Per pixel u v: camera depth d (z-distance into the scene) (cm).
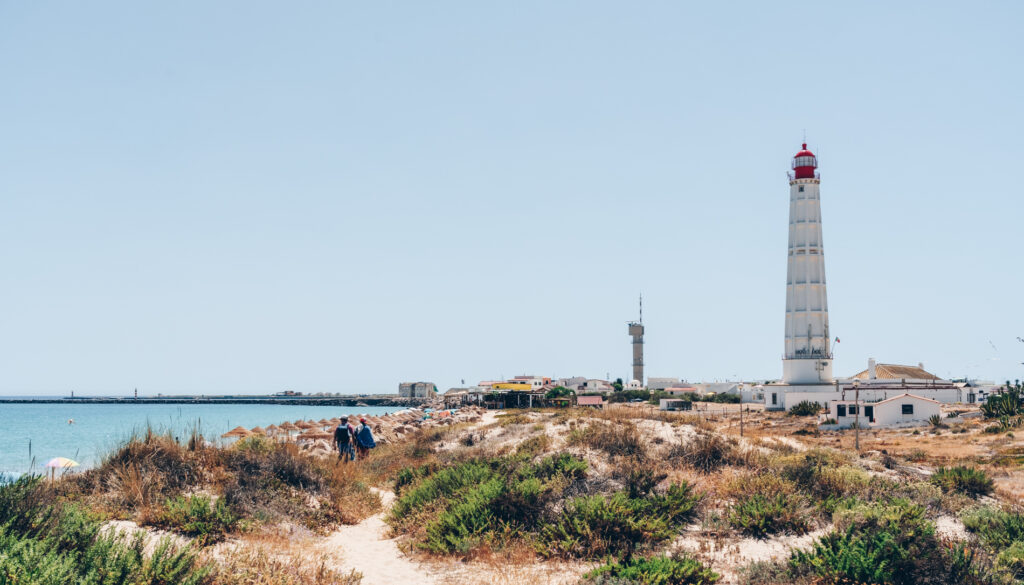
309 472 2253
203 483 1947
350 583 1389
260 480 2050
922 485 2372
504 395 9688
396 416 8694
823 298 11044
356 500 2264
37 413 19200
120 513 1638
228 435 5075
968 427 6309
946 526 1980
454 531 1817
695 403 12912
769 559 1627
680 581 1438
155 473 1886
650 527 1786
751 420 8562
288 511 1952
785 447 3161
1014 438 5100
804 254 11144
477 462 2569
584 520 1780
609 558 1573
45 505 1355
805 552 1554
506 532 1800
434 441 3878
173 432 2156
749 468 2542
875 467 2834
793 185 11319
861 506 1933
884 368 11375
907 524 1742
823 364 10869
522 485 2000
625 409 3888
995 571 1449
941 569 1434
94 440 8062
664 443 2833
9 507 1280
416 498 2148
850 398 9338
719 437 2947
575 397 11650
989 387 10231
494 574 1538
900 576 1432
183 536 1571
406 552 1734
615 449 2650
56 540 1218
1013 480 3300
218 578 1233
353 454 3197
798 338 11000
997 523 1931
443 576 1528
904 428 6912
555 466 2345
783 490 2127
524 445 2931
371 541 1873
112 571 1099
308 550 1638
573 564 1619
